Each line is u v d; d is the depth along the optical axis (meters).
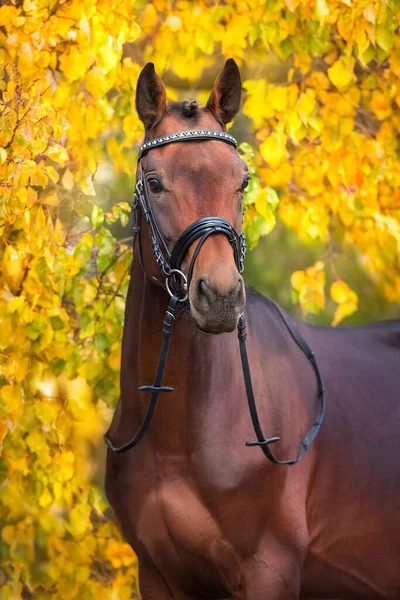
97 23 6.40
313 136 7.00
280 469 4.75
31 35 6.28
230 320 4.02
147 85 4.57
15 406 6.30
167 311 4.37
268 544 4.69
